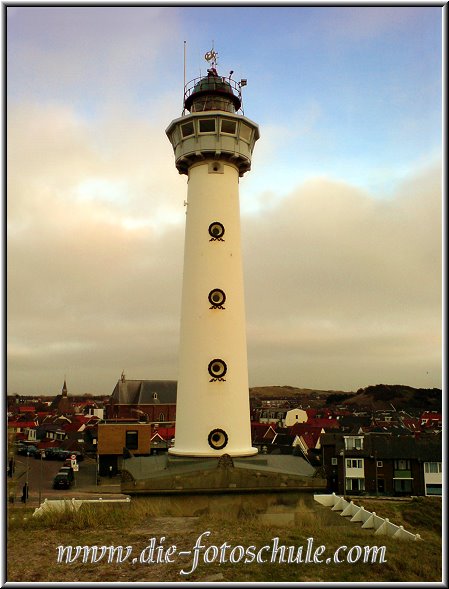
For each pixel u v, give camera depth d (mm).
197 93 29453
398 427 100438
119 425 70188
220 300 26828
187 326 27188
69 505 22219
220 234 27594
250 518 21891
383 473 63562
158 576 13039
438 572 14750
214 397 25812
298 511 23312
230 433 25688
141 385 112875
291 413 128125
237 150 28141
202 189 28156
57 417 141125
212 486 22938
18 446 94062
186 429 25984
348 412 154250
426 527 42031
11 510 29125
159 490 22562
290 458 27531
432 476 62844
